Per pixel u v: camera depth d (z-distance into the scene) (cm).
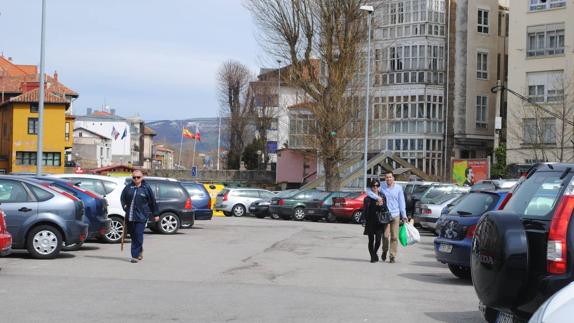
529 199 816
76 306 980
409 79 6144
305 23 4322
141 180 1562
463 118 6112
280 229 2920
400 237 1706
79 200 1619
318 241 2325
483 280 748
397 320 931
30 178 1614
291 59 4362
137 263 1535
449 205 2106
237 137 8388
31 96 7431
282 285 1248
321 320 916
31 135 7394
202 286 1209
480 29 6200
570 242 709
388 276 1425
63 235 1574
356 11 4291
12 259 1545
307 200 3888
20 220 1541
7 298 1037
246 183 7438
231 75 8569
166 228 2405
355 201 3662
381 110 4709
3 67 9512
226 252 1839
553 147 4728
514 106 5241
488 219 754
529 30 5225
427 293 1195
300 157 6881
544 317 488
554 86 4953
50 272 1348
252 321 899
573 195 728
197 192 2783
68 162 7775
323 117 4331
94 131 12012
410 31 6156
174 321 888
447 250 1375
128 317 908
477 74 6166
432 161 6088
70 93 9025
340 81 4303
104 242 2059
